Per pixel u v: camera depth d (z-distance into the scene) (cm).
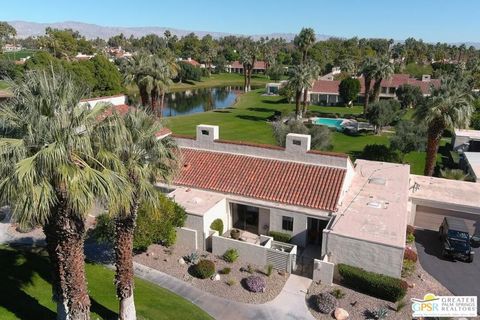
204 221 2338
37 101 1188
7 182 1102
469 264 2311
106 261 2194
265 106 9594
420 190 2950
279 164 2773
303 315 1812
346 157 2627
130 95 10188
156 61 5206
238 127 6850
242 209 2719
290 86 7038
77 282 1335
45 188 1109
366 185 2839
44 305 1673
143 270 2133
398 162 4222
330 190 2492
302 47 11344
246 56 12800
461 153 4734
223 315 1797
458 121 3341
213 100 11456
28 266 1989
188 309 1794
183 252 2325
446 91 3362
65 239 1265
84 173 1162
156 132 1572
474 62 12444
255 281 1981
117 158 1306
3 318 1509
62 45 15025
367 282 1956
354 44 19388
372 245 1992
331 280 2047
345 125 7038
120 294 1553
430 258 2380
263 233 2617
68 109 1225
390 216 2308
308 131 4284
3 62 8294
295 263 2222
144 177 1473
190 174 2825
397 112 6619
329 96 9831
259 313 1817
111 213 1242
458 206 2691
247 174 2745
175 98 11769
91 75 7462
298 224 2416
